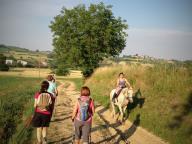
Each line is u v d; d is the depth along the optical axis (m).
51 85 11.96
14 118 12.81
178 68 20.03
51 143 9.65
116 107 17.42
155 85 18.86
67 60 42.22
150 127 12.12
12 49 184.75
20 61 128.75
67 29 42.16
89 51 41.97
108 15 43.66
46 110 8.66
